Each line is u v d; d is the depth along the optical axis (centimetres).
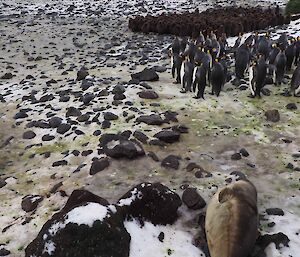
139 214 567
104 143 789
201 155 764
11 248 562
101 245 490
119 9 2483
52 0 2662
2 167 785
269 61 1170
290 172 718
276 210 607
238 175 696
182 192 649
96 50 1655
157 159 740
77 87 1130
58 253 491
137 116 898
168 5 2636
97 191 658
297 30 1781
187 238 558
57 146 830
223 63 1094
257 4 2750
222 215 481
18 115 976
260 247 531
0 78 1330
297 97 1024
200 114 929
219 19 1925
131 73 1249
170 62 1359
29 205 645
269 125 888
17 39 1825
